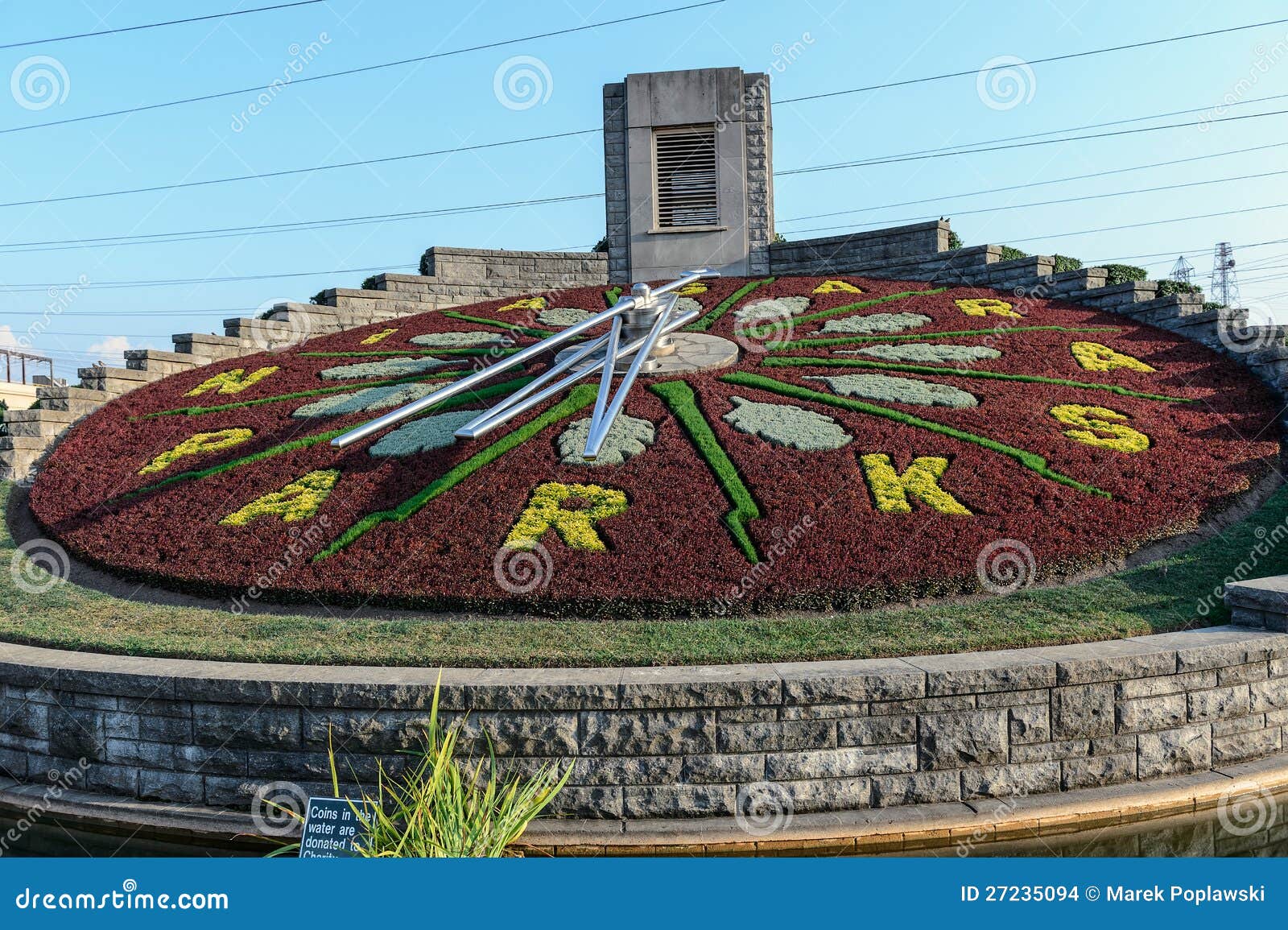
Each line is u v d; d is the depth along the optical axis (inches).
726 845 251.9
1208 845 255.4
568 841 252.1
